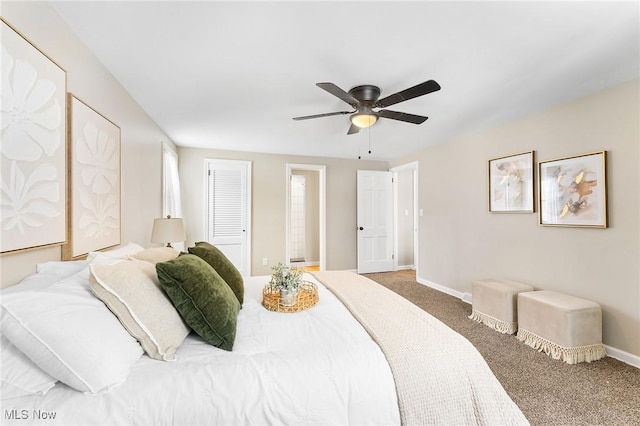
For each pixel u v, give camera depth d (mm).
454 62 1920
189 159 4461
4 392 853
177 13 1440
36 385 870
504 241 3236
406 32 1598
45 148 1271
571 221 2541
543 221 2791
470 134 3705
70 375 869
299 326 1426
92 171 1699
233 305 1370
